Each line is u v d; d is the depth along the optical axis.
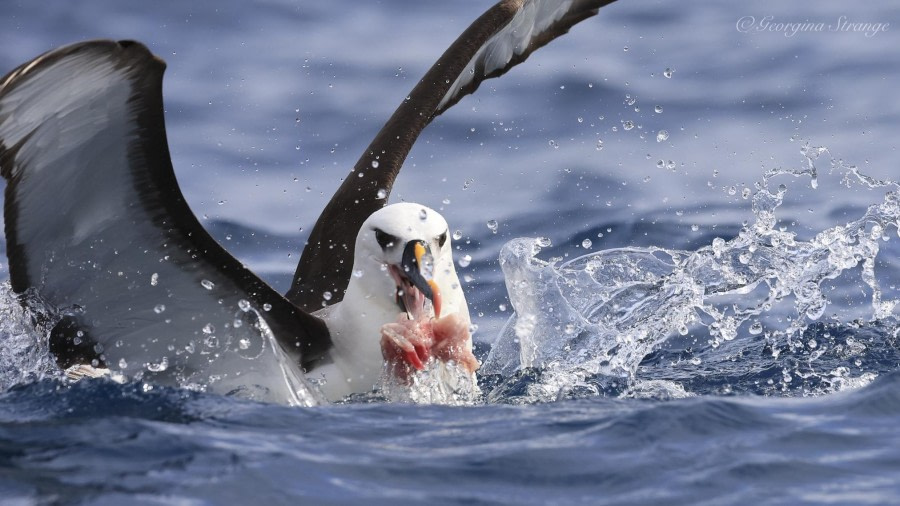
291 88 22.30
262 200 17.42
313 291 11.95
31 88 7.85
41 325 9.81
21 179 8.61
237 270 9.40
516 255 11.73
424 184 17.67
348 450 7.23
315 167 18.80
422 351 9.74
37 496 6.25
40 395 8.66
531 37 14.29
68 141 8.45
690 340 12.16
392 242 9.91
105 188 8.85
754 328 10.97
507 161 18.53
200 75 22.89
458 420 8.07
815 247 11.95
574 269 12.14
